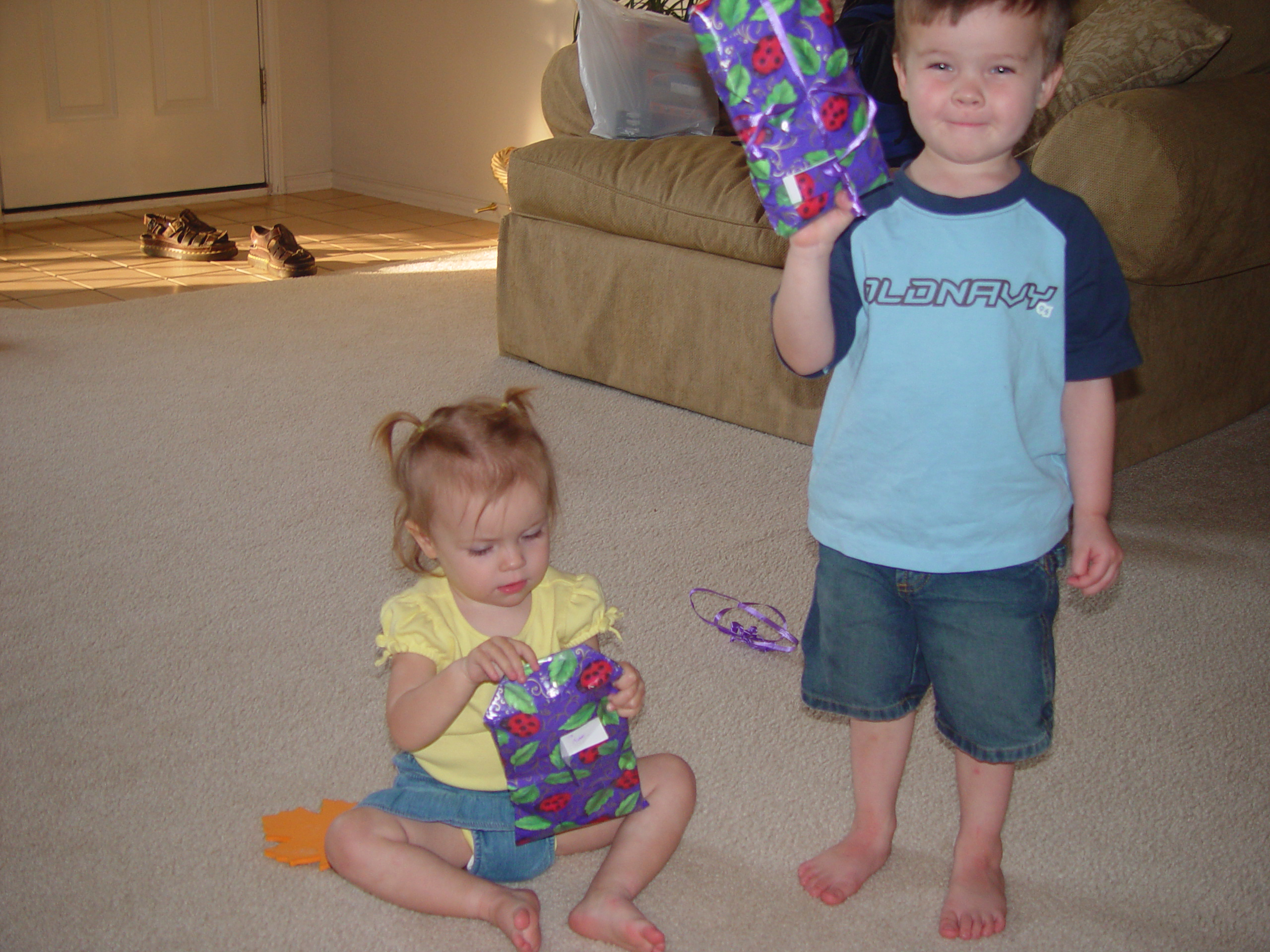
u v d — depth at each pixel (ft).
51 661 4.97
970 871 3.75
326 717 4.65
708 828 4.10
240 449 7.25
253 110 15.51
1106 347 3.39
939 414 3.33
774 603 5.65
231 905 3.68
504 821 3.68
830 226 3.09
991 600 3.44
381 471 6.97
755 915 3.70
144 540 6.06
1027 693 3.49
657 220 7.80
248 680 4.88
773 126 3.03
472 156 14.85
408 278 11.71
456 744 3.67
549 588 3.84
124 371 8.61
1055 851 4.03
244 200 15.57
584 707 3.50
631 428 7.81
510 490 3.39
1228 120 6.40
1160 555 6.21
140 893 3.71
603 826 3.89
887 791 3.92
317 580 5.72
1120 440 7.13
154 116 14.53
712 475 7.10
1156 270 6.40
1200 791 4.35
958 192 3.29
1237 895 3.83
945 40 3.06
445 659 3.63
